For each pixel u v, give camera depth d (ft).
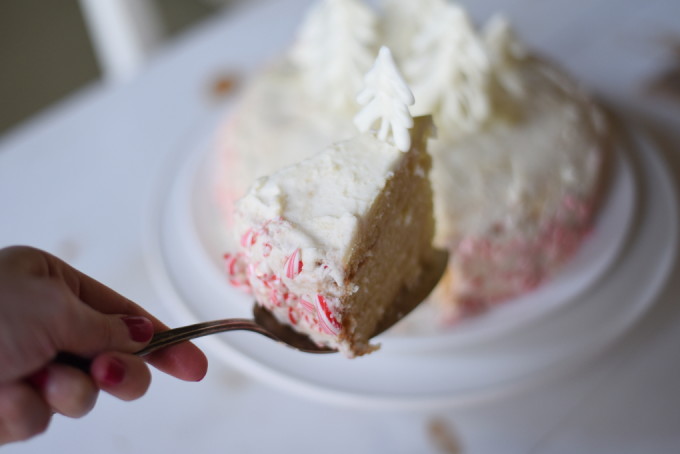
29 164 2.47
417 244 1.51
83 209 2.27
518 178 1.85
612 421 1.76
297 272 1.25
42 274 1.10
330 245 1.26
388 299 1.47
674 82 2.43
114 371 1.07
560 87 2.06
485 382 1.76
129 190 2.34
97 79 4.25
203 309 1.87
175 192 2.22
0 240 2.19
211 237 2.05
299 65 2.13
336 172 1.32
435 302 1.85
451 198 1.79
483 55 1.84
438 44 1.86
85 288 1.21
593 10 2.84
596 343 1.80
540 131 1.93
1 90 4.25
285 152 1.89
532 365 1.77
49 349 1.04
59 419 1.81
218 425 1.82
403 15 2.02
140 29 3.13
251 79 2.71
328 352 1.41
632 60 2.57
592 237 1.95
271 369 1.78
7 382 1.04
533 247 1.86
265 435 1.80
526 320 1.81
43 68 4.38
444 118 1.85
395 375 1.77
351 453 1.77
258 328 1.35
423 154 1.45
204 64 2.85
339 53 1.88
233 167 2.00
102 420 1.82
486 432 1.77
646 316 1.90
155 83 2.78
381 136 1.35
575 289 1.86
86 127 2.61
